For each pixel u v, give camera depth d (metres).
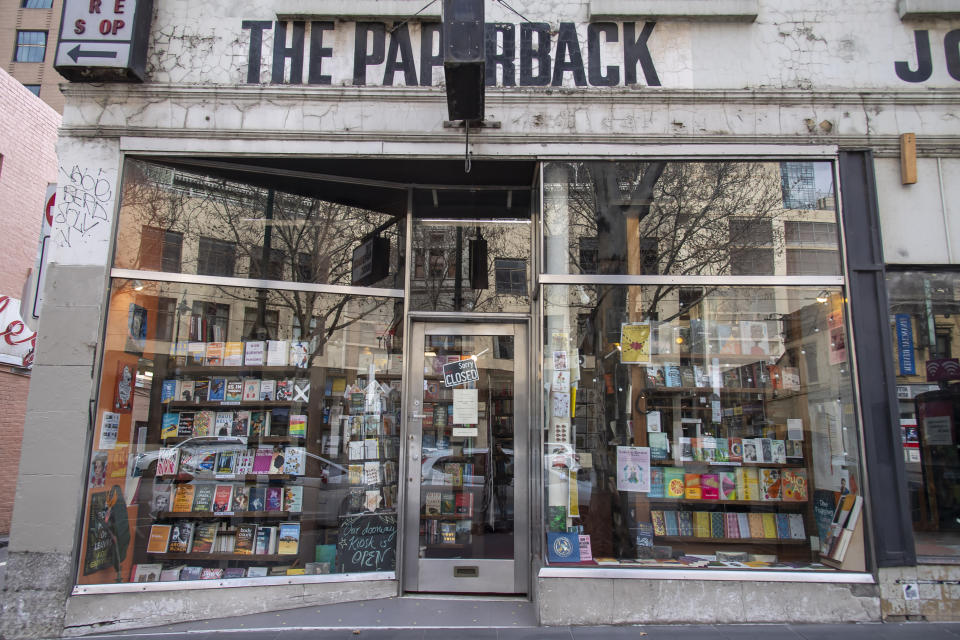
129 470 4.83
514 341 5.43
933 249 4.89
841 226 4.87
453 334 5.46
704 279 4.98
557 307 4.95
